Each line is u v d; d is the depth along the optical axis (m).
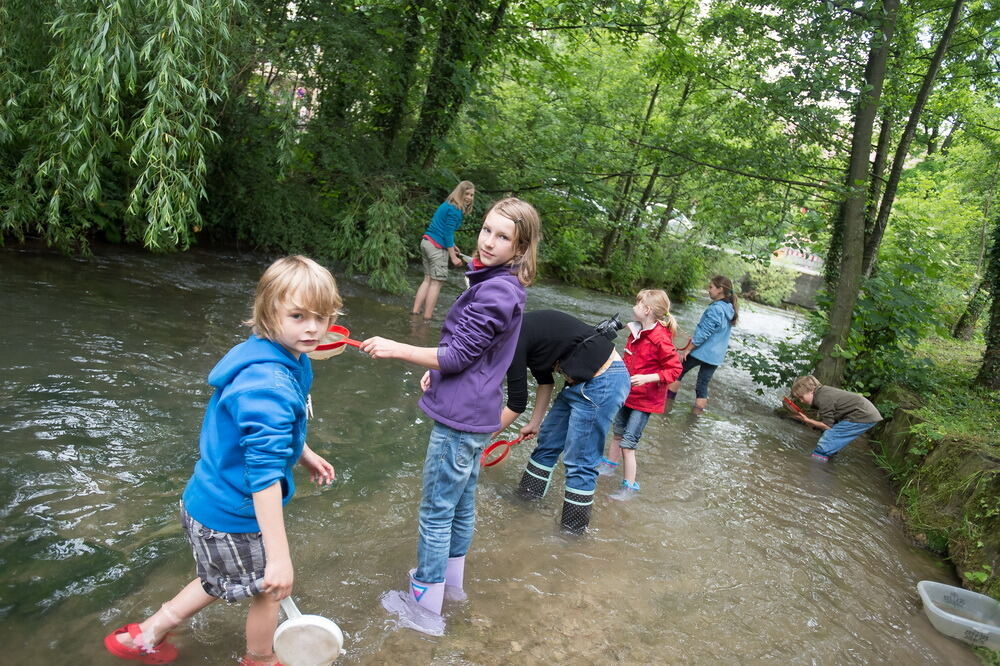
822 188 8.40
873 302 7.81
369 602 2.64
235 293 6.94
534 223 2.60
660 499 4.26
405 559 2.99
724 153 9.17
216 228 9.10
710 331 6.55
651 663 2.61
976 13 8.82
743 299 21.30
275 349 2.02
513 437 4.89
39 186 5.99
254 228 9.04
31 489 2.92
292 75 8.24
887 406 6.89
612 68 15.56
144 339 5.04
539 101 14.27
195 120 5.11
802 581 3.54
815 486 5.15
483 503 3.77
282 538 1.88
